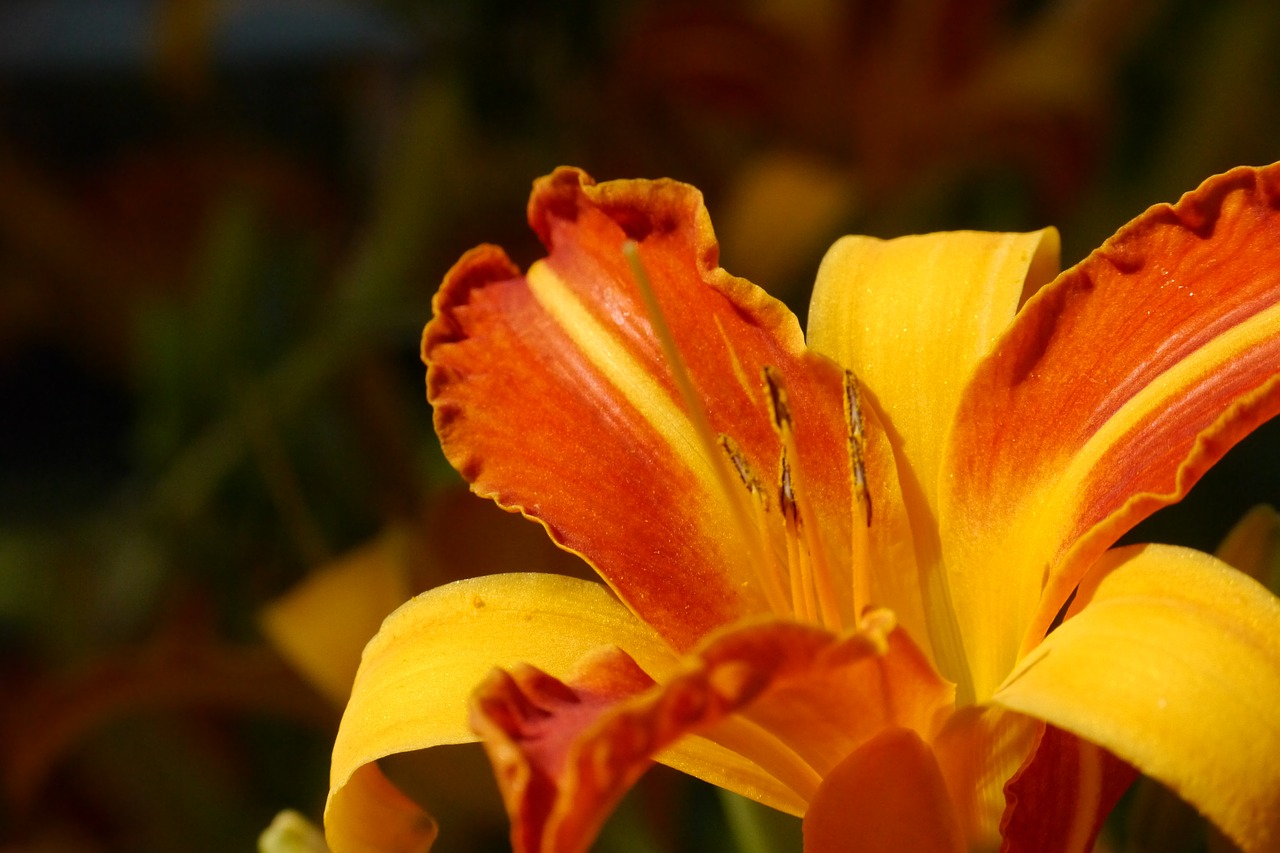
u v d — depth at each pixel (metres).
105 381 0.85
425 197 0.60
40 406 0.96
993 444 0.41
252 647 0.52
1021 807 0.39
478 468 0.42
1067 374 0.41
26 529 0.65
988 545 0.41
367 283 0.58
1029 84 0.60
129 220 0.74
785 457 0.41
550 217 0.43
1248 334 0.40
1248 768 0.37
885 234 0.60
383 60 0.81
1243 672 0.38
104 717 0.49
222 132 0.73
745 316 0.42
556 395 0.42
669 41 0.64
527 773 0.36
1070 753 0.39
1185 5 0.61
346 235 0.74
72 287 0.75
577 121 0.65
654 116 0.66
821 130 0.66
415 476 0.53
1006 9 0.67
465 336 0.42
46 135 0.94
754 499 0.41
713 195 0.66
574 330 0.42
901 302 0.43
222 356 0.55
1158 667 0.38
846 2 0.64
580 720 0.38
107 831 0.57
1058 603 0.39
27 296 0.76
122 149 0.94
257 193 0.70
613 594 0.42
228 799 0.52
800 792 0.40
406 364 0.60
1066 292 0.41
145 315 0.58
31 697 0.53
